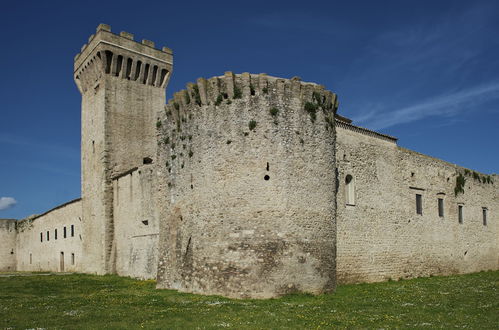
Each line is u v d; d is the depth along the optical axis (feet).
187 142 90.58
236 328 53.47
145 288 96.78
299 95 86.63
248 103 84.17
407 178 126.00
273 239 79.56
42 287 102.06
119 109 154.10
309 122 86.79
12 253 235.40
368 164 114.21
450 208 141.90
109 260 140.15
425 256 127.95
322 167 86.89
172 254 91.56
